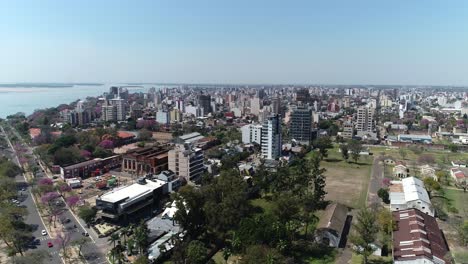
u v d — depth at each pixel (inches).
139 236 4751.5
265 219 5027.1
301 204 6003.9
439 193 7583.7
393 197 6609.3
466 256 4790.8
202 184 7608.3
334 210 6003.9
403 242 4847.4
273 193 7204.7
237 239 4790.8
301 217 5526.6
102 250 4987.7
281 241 4603.8
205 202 5595.5
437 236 5083.7
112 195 6338.6
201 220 5472.4
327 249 5059.1
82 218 5876.0
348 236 5388.8
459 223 5841.5
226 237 5423.2
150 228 5625.0
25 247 5019.7
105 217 6043.3
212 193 5969.5
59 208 6638.8
